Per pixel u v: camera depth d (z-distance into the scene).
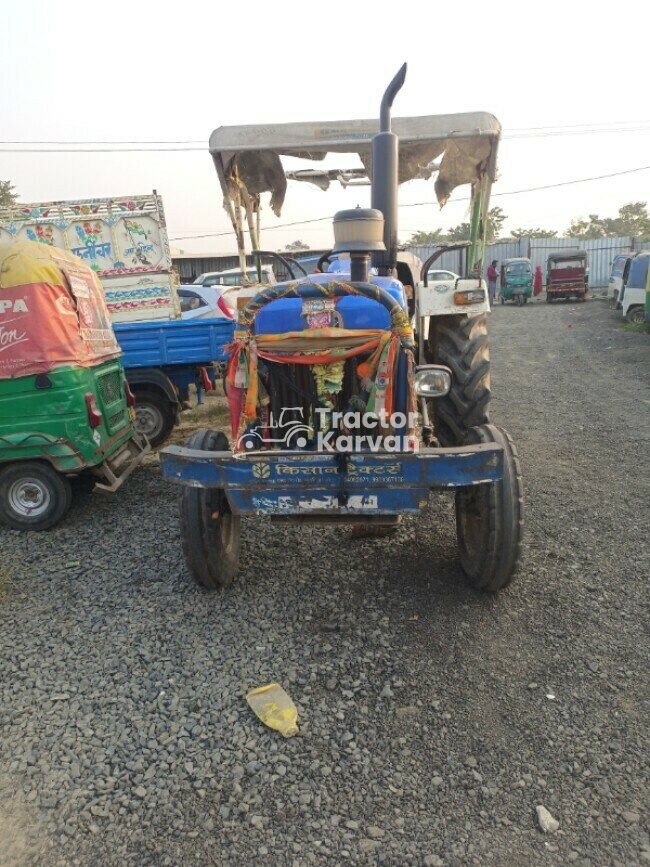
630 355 13.41
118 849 2.21
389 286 3.81
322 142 4.98
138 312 9.74
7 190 32.78
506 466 3.37
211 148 5.06
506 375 11.92
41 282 4.88
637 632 3.32
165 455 3.32
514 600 3.64
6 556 4.68
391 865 2.11
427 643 3.27
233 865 2.13
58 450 4.96
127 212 9.55
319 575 4.01
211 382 7.93
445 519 4.79
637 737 2.61
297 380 3.31
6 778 2.54
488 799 2.35
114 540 4.87
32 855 2.20
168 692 3.00
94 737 2.74
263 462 3.18
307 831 2.25
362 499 3.21
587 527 4.62
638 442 6.86
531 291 31.08
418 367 3.37
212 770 2.54
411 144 5.02
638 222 65.69
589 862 2.09
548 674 3.01
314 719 2.78
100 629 3.56
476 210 5.47
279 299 3.18
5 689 3.07
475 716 2.76
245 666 3.16
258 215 6.55
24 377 4.86
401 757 2.55
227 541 3.91
